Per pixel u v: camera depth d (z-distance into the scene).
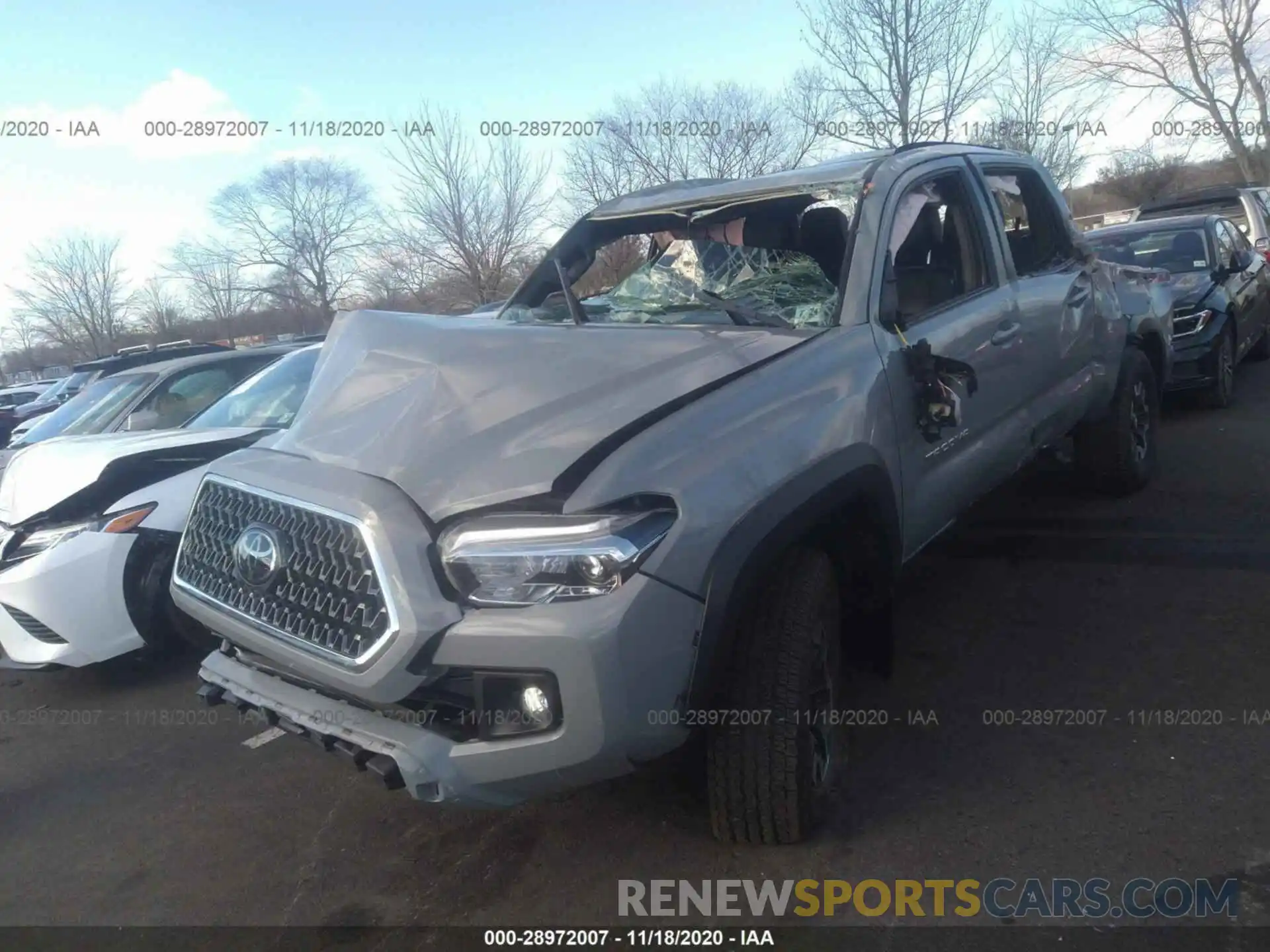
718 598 2.54
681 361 2.99
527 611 2.42
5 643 4.82
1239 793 3.04
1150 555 5.00
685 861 3.00
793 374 3.02
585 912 2.83
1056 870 2.78
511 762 2.48
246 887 3.16
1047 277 4.71
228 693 3.04
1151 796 3.07
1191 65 23.33
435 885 3.05
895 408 3.34
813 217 3.76
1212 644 4.00
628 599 2.41
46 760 4.27
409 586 2.46
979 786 3.21
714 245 4.01
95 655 4.76
